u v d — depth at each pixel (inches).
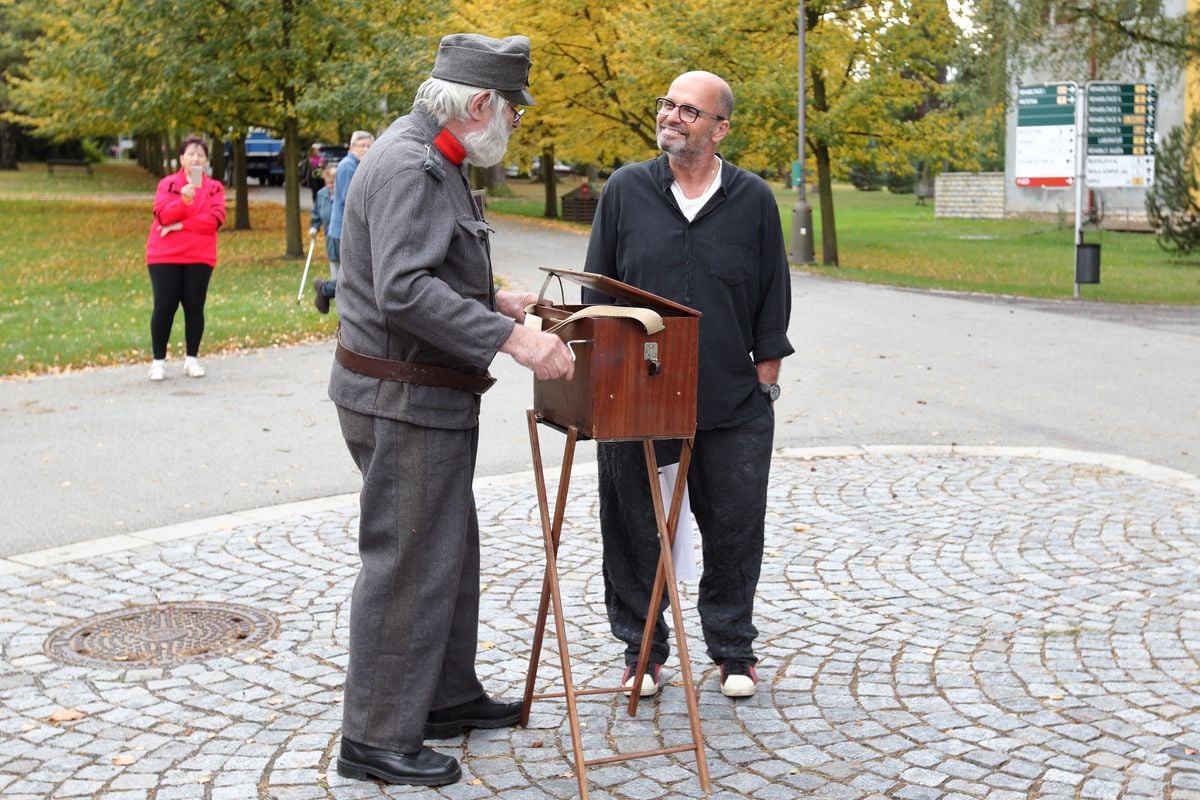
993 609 208.4
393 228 139.5
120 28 933.2
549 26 1192.2
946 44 979.3
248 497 285.3
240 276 804.6
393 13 971.9
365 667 148.1
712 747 157.5
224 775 150.0
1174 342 546.6
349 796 144.7
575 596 216.7
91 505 278.2
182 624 203.0
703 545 173.8
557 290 679.1
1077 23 880.9
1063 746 156.7
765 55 994.7
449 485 149.0
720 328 166.2
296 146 954.1
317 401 399.9
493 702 164.7
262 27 890.1
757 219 167.3
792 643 193.6
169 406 391.2
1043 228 1534.2
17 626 201.8
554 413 154.2
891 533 253.8
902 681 178.4
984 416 381.1
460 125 146.3
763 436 169.9
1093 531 254.1
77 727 163.6
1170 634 195.8
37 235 1139.9
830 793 144.7
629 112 1235.2
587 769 151.4
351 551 243.0
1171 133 1055.0
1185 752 154.8
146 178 2418.8
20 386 426.6
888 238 1403.8
